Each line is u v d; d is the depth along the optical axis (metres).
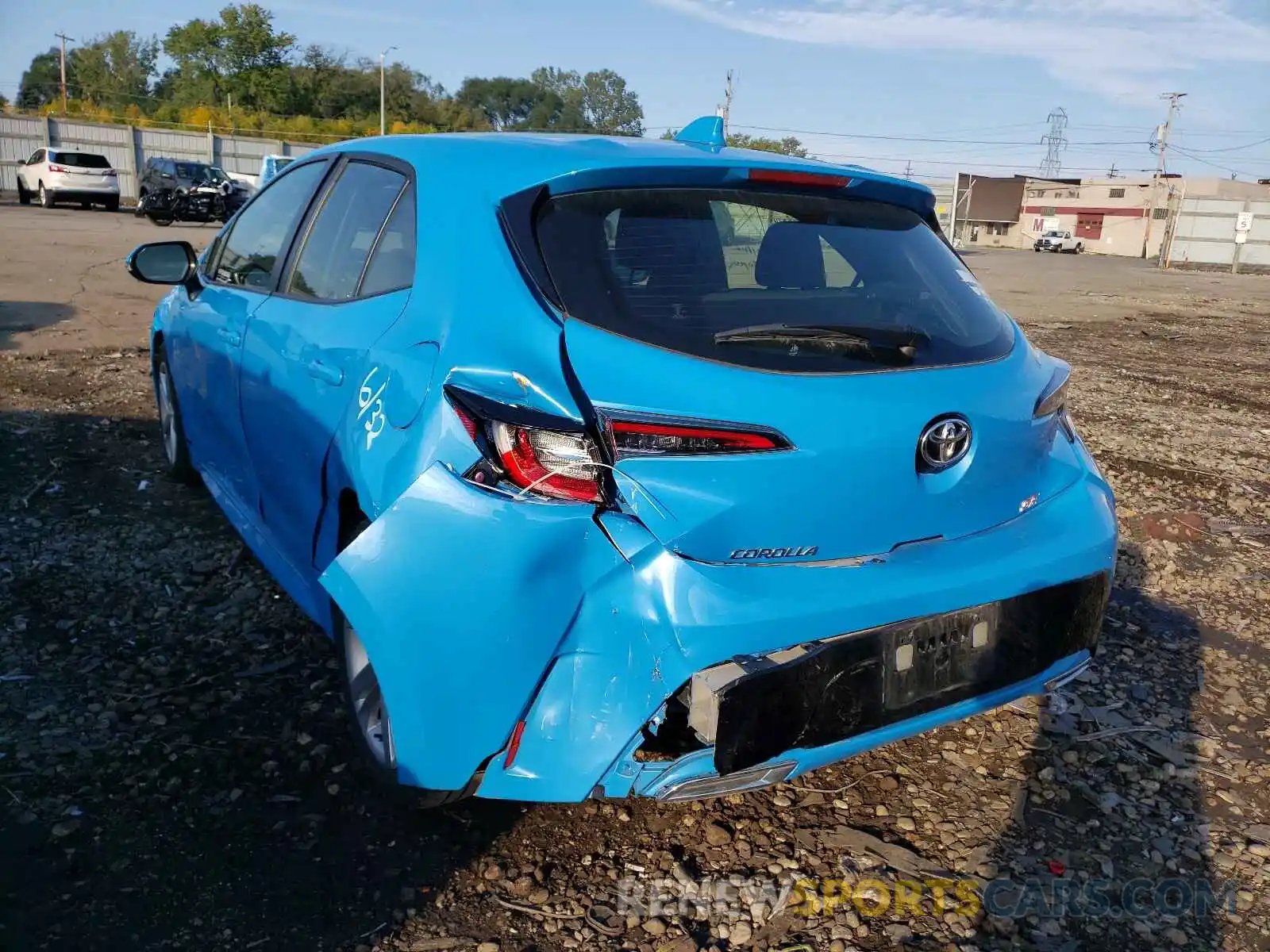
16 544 4.28
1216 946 2.39
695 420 2.09
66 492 4.94
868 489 2.25
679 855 2.62
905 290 2.64
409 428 2.42
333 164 3.55
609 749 2.13
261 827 2.62
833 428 2.19
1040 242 73.75
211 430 4.20
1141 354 12.97
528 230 2.42
